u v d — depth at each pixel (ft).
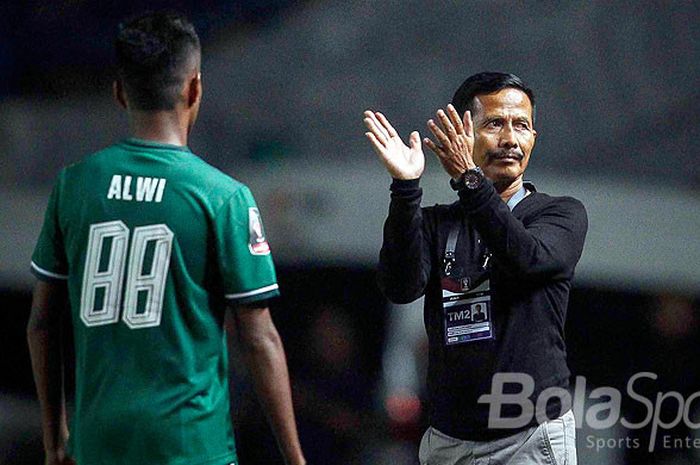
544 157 92.27
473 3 98.12
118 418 33.50
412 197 37.68
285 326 77.92
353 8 100.07
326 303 78.43
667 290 78.07
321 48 99.66
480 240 39.55
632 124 93.09
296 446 35.09
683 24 94.94
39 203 89.20
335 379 71.56
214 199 33.78
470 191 36.68
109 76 99.35
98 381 33.86
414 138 38.40
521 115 40.16
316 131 96.43
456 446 39.45
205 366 34.09
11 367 83.30
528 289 38.78
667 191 85.40
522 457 38.70
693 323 76.43
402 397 71.00
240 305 34.19
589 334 76.13
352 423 69.87
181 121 34.91
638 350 75.00
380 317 75.61
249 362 34.78
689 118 92.32
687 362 74.18
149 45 34.12
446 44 97.86
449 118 40.14
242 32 100.99
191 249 33.58
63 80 98.68
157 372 33.53
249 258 33.99
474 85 40.60
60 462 36.63
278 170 86.58
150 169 34.09
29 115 96.37
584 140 92.38
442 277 39.65
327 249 80.84
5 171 92.89
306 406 70.08
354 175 83.82
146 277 33.53
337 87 97.91
